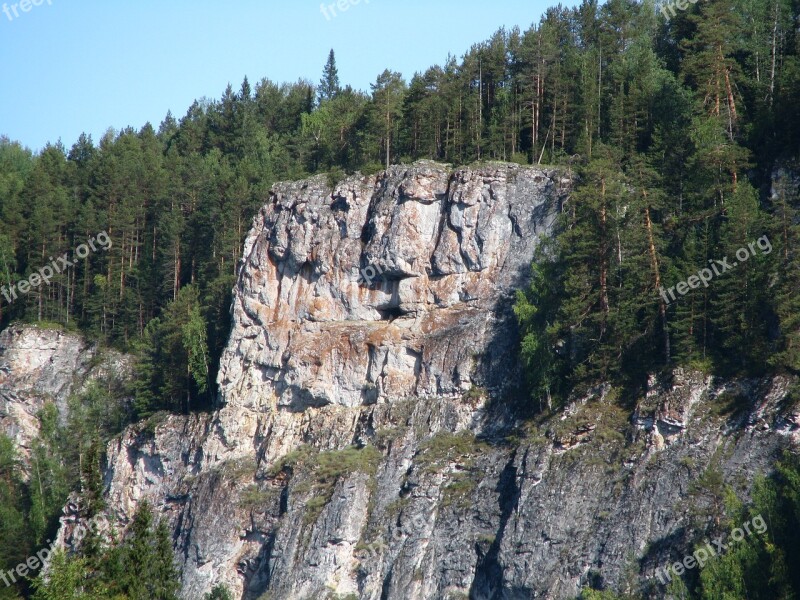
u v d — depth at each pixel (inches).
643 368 4512.8
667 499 4094.5
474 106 5767.7
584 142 5251.0
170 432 5536.4
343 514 4690.0
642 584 3934.5
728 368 4338.1
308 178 5625.0
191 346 5669.3
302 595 4608.8
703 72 5236.2
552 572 4158.5
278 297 5462.6
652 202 4662.9
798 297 4234.7
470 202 5157.5
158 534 3688.5
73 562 3437.5
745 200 4534.9
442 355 4982.8
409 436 4869.6
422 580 4456.2
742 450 4089.6
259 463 5162.4
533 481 4384.8
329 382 5177.2
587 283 4643.2
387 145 5826.8
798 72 5027.1
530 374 4638.3
